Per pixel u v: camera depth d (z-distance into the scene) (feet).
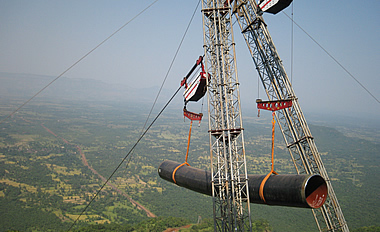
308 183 78.54
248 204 93.81
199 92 111.24
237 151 100.99
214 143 103.71
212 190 101.19
